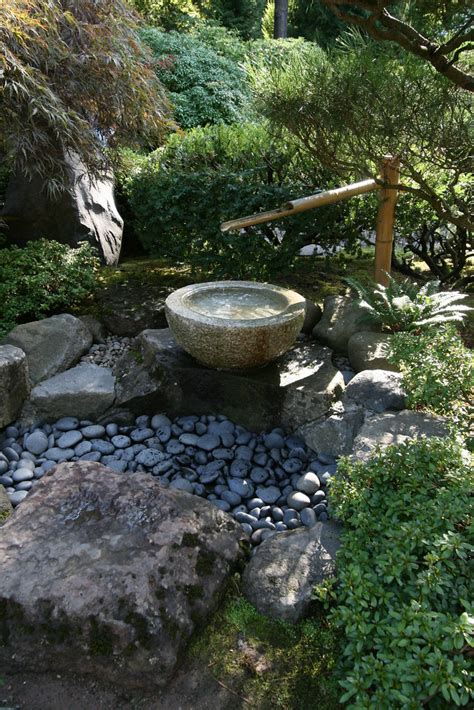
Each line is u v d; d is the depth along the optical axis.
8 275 3.89
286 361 3.30
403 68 2.72
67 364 3.46
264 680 1.78
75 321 3.65
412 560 1.75
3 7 3.09
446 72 2.29
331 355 3.44
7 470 2.77
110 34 3.69
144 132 4.19
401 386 2.86
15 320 3.81
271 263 4.19
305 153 4.09
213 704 1.72
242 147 4.48
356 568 1.79
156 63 4.21
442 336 2.89
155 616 1.78
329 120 2.98
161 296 4.12
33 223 4.63
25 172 3.76
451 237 4.84
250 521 2.45
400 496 2.05
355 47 2.97
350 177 4.10
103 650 1.75
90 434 3.02
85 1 3.68
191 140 4.65
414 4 2.29
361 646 1.62
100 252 4.79
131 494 2.20
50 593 1.80
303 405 2.95
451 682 1.43
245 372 3.07
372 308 3.48
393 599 1.74
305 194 4.02
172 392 3.11
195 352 2.93
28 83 3.36
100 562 1.91
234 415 3.10
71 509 2.14
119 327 3.84
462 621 1.48
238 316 3.01
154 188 4.27
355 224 4.48
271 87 3.22
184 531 2.06
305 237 4.39
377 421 2.69
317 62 3.03
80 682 1.78
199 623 1.89
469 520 1.86
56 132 3.68
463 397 2.81
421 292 3.57
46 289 3.98
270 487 2.68
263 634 1.92
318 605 1.99
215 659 1.84
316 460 2.86
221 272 4.28
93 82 3.69
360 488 2.17
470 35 2.14
